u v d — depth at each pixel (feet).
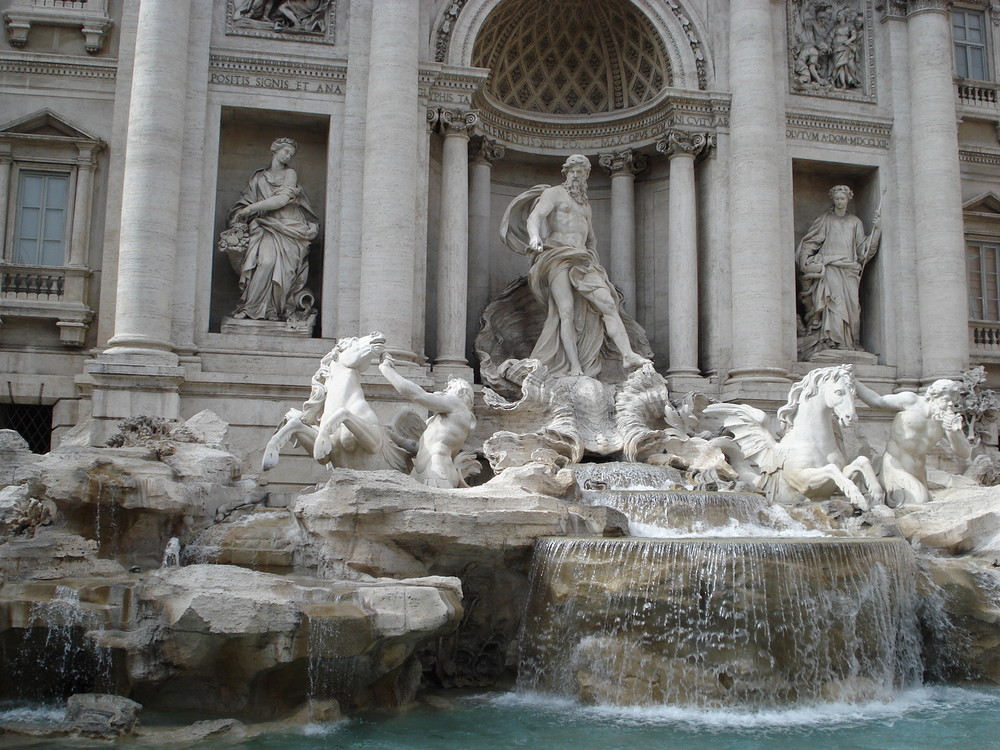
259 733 41.14
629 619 46.29
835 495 62.95
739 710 44.96
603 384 78.43
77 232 78.48
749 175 83.20
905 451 64.03
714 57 86.79
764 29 85.20
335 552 48.32
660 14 86.48
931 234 87.51
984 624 51.83
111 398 69.92
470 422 61.93
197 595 41.55
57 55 79.92
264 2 80.48
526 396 74.59
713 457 71.51
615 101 92.17
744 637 45.62
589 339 81.61
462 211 80.48
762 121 83.82
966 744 40.40
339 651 41.50
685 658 45.70
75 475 50.98
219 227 80.12
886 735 41.60
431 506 48.65
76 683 44.80
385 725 42.91
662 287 89.76
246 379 72.84
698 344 85.87
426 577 46.11
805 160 88.84
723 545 46.50
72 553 48.14
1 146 78.59
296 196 78.54
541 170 93.71
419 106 79.61
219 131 78.02
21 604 42.55
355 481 48.93
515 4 85.51
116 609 43.09
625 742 40.16
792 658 46.01
